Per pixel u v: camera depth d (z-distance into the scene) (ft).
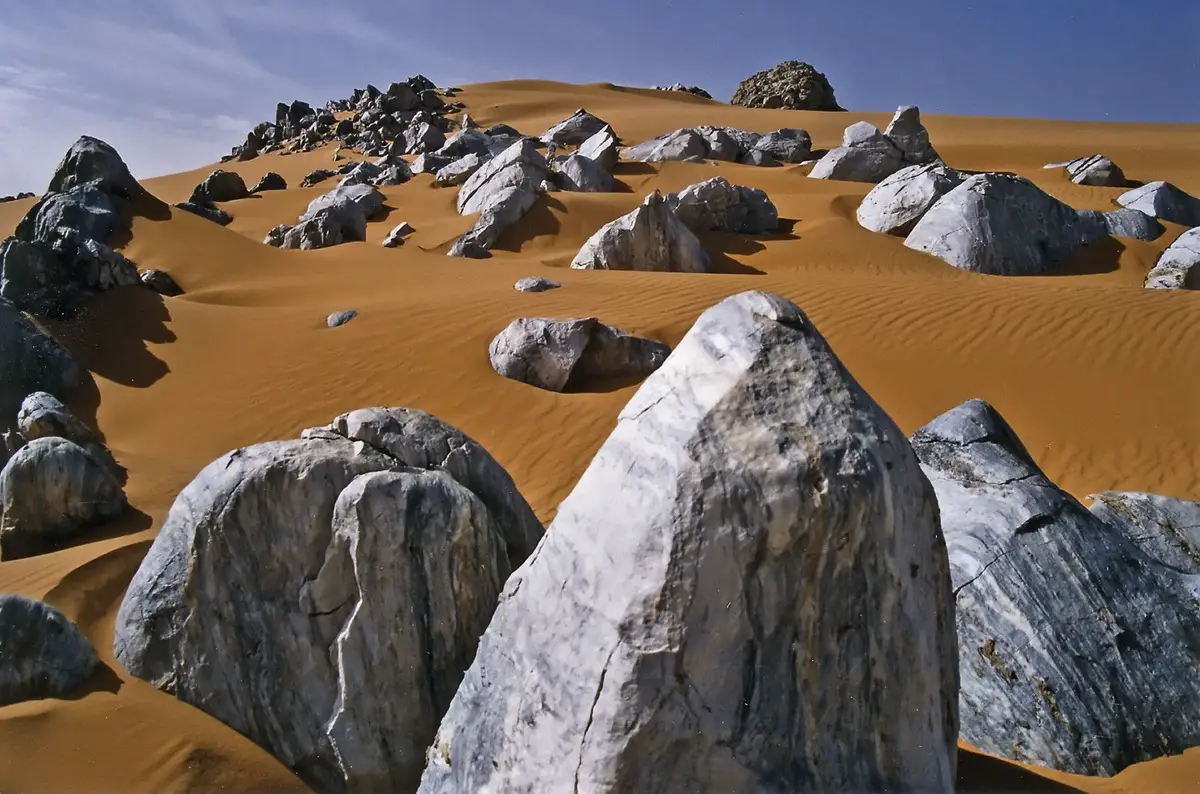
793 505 11.62
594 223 92.79
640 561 11.74
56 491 30.48
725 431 12.08
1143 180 123.85
